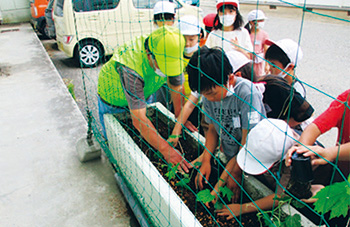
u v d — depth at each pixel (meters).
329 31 7.30
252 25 3.06
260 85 1.62
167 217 1.37
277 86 1.59
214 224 1.42
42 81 4.29
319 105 3.62
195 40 2.06
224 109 1.53
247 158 1.23
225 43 2.48
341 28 7.57
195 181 1.67
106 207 1.91
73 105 3.42
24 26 8.85
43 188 2.09
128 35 5.50
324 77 4.52
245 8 10.77
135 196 1.84
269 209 1.29
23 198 2.00
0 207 1.93
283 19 8.93
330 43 6.32
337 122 1.40
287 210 1.23
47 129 2.88
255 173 1.19
